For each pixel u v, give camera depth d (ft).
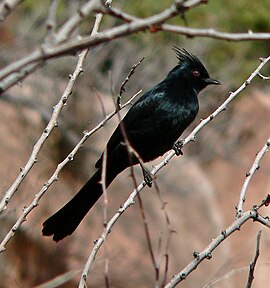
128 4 63.41
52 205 49.03
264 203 21.43
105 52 58.29
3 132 52.42
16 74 13.16
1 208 20.75
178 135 29.58
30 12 60.85
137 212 51.98
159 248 17.47
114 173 28.12
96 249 20.26
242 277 50.24
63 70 57.47
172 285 20.20
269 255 52.70
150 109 28.78
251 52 67.82
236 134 66.95
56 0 13.32
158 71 61.31
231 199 61.46
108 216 51.21
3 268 46.62
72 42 12.91
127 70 60.59
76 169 52.21
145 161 29.60
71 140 53.36
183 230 53.88
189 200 56.59
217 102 65.51
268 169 63.87
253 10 67.21
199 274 50.44
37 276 47.37
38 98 56.03
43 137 21.80
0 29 59.67
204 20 66.49
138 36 61.05
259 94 70.03
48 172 50.42
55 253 48.01
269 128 67.62
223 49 66.08
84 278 19.75
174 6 13.09
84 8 13.16
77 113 55.62
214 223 56.54
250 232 54.24
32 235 47.62
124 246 49.70
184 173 58.70
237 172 64.80
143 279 48.88
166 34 62.54
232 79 65.82
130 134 28.78
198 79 29.91
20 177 21.18
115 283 48.06
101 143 54.65
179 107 29.07
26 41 60.08
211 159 65.72
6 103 54.70
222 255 52.19
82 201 25.98
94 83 58.39
